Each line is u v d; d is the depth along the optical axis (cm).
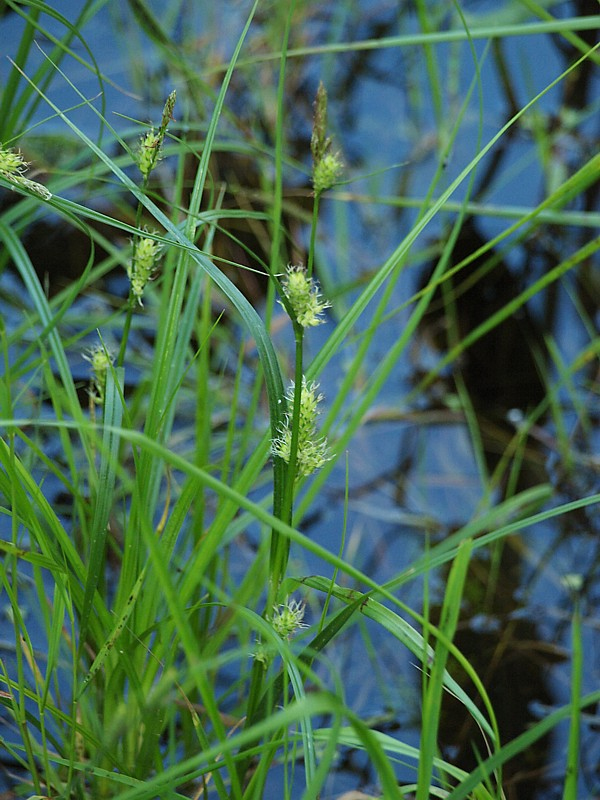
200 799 72
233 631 81
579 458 100
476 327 115
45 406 92
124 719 67
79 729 68
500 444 103
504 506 80
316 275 114
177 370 75
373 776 76
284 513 64
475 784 61
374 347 112
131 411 84
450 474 100
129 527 69
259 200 118
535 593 86
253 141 109
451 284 117
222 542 78
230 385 103
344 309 113
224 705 78
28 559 66
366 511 94
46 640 79
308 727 64
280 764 75
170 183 115
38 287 74
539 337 114
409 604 85
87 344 101
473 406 107
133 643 70
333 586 66
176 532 69
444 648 62
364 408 79
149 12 110
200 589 77
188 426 98
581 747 78
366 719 79
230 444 77
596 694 61
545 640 84
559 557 90
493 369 111
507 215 97
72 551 69
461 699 65
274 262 75
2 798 72
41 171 81
